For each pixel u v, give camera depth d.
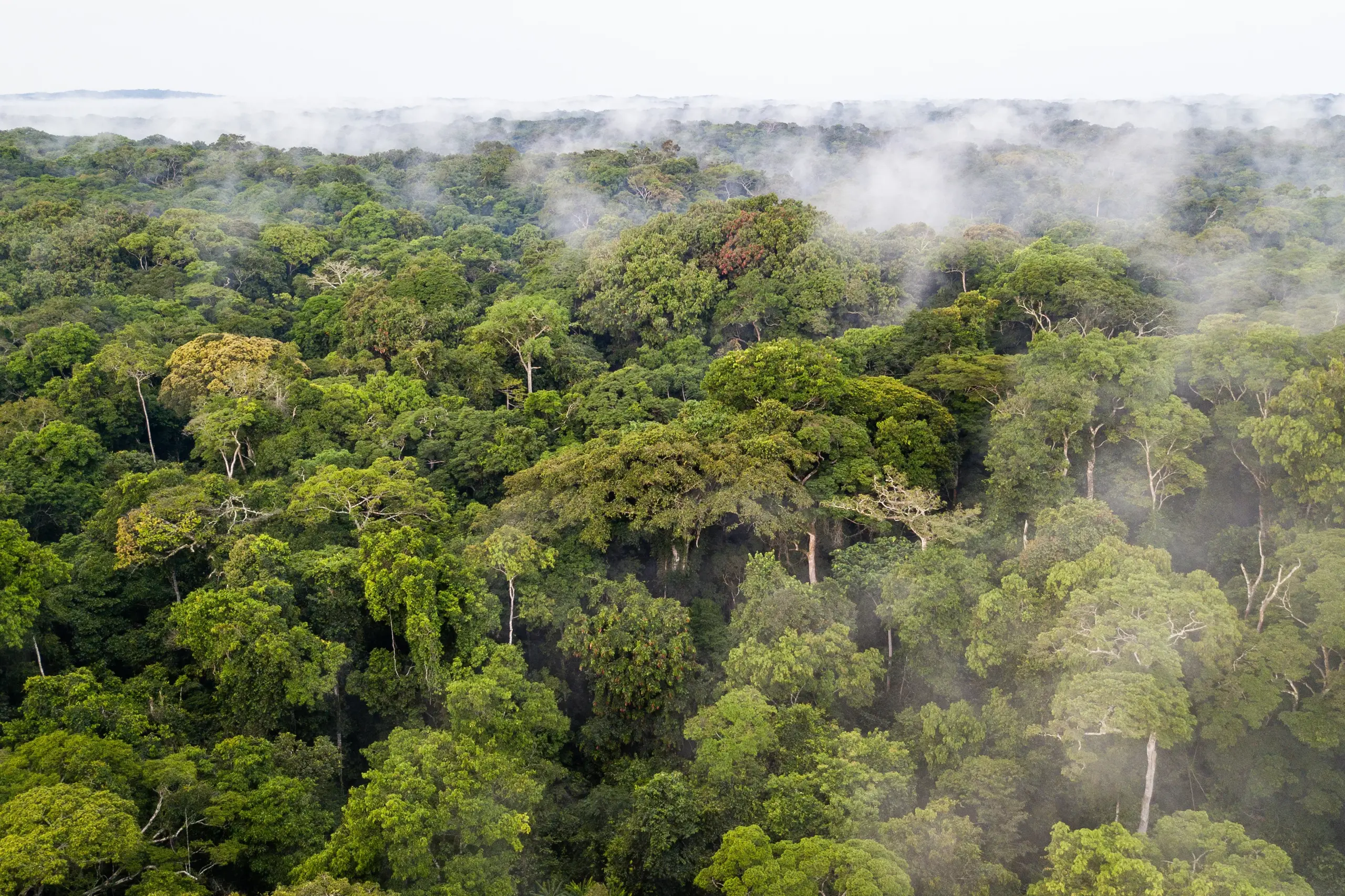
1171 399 47.22
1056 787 34.69
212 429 56.84
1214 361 49.12
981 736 36.06
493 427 63.78
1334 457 39.28
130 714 34.81
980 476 58.16
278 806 30.92
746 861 27.95
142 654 44.00
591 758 41.56
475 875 28.41
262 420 59.59
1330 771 34.25
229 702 38.50
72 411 64.50
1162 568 36.34
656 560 51.84
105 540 49.16
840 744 35.31
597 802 37.22
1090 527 39.19
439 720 40.78
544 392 68.25
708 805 33.22
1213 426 49.53
